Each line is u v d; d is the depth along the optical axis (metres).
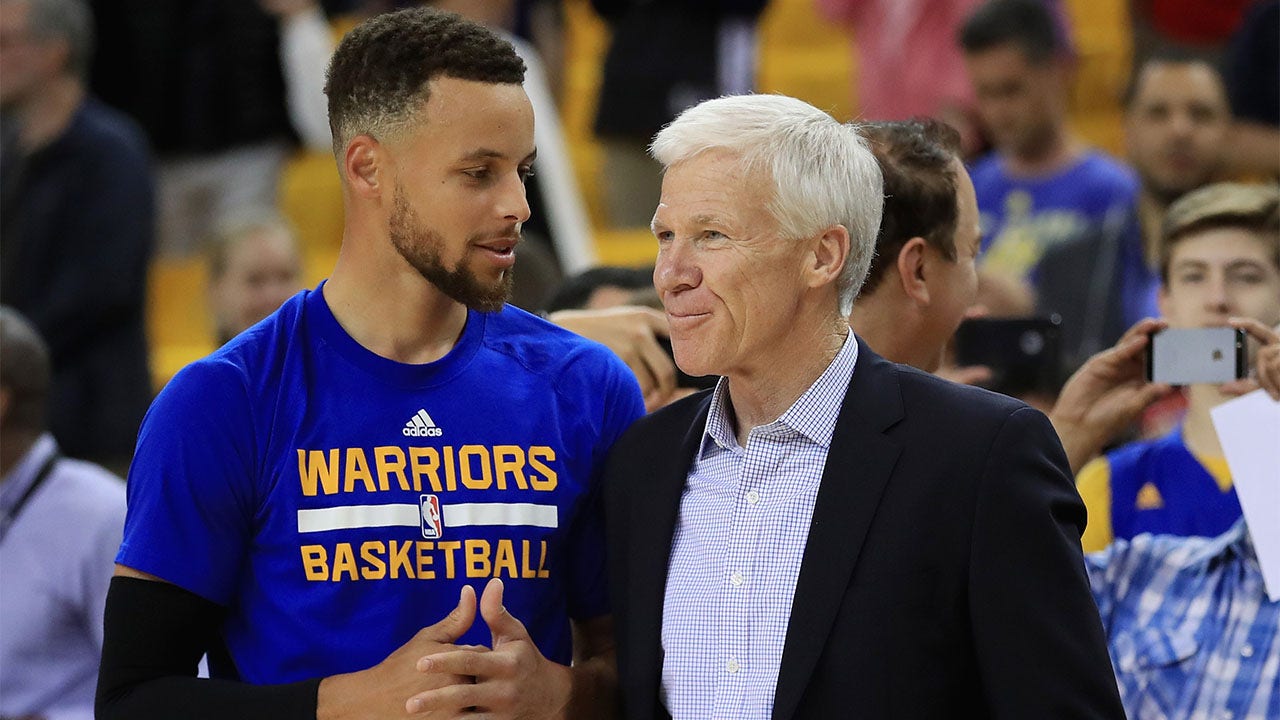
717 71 25.92
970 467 8.91
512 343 10.09
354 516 9.38
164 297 28.53
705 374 9.29
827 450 9.25
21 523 15.36
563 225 23.33
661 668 9.29
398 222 9.39
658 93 25.97
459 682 8.99
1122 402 11.52
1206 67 19.86
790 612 8.96
